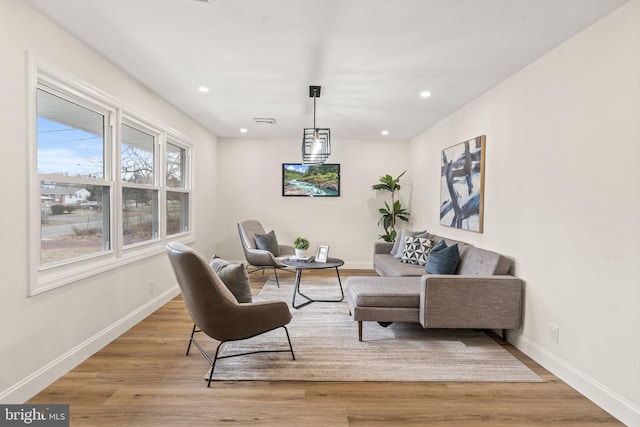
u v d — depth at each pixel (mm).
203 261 2172
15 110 1921
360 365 2494
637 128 1816
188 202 4816
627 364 1859
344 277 5457
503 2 1905
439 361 2572
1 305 1846
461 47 2455
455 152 4062
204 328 2260
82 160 2605
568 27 2154
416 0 1902
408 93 3477
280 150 6086
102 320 2744
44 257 2250
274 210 6121
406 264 4215
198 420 1850
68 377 2270
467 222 3738
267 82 3221
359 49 2510
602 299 2021
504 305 2770
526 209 2748
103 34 2330
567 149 2311
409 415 1917
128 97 3074
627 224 1869
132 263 3217
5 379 1869
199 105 4023
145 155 3629
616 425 1853
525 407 2004
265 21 2145
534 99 2662
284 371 2393
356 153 6133
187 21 2154
